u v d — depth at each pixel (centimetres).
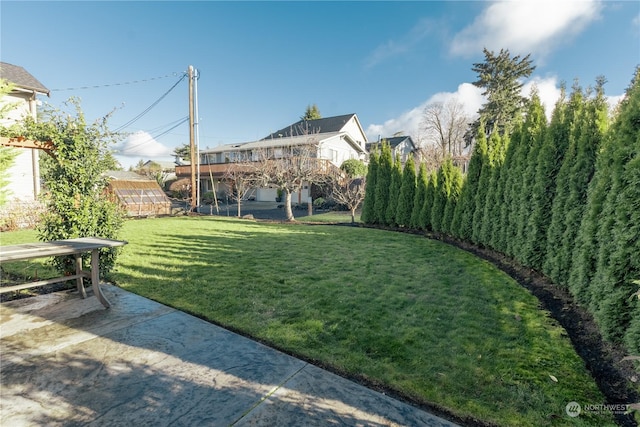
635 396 191
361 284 417
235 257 575
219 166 2416
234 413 175
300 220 1347
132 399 187
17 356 237
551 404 185
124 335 272
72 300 358
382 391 197
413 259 571
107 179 423
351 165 1975
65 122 377
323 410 178
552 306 348
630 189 249
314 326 289
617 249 254
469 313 324
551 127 443
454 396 192
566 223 376
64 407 180
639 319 216
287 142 1856
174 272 470
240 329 284
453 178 838
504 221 561
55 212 393
